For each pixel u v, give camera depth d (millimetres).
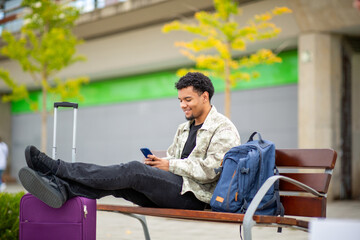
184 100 3900
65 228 3453
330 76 12984
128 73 18391
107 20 16156
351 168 13500
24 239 3525
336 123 13172
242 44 11148
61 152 21312
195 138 3965
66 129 21203
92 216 3527
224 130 3750
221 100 15727
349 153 13484
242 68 15062
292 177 3678
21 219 3541
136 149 18453
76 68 18750
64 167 3264
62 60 15891
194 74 3895
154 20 15695
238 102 15289
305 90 12984
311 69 12836
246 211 3037
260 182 3312
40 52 16016
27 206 3527
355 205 11508
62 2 16781
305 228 3133
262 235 6383
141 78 18312
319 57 12805
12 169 24531
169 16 15195
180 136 4117
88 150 20328
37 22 16094
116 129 19250
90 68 18266
